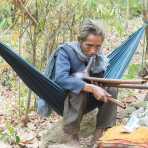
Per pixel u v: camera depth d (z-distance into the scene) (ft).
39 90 11.69
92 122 13.14
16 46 17.63
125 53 13.10
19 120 15.30
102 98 10.87
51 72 11.65
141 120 10.41
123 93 16.47
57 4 15.31
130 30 23.93
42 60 15.98
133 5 26.61
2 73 19.43
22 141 13.25
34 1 15.01
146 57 16.53
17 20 15.61
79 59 11.39
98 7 15.65
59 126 12.34
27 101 15.66
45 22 15.31
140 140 9.64
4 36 17.89
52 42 15.79
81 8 15.58
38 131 14.34
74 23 15.84
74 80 11.03
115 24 17.03
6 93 18.20
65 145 11.41
